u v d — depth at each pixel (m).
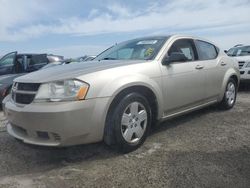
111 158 4.15
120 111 4.09
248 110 6.82
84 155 4.29
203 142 4.70
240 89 10.95
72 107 3.70
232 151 4.29
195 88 5.45
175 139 4.86
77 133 3.77
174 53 4.92
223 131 5.25
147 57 4.92
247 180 3.41
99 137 3.97
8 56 9.54
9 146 4.78
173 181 3.43
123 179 3.52
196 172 3.63
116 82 4.07
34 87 3.94
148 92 4.61
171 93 4.93
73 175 3.67
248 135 5.02
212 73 5.94
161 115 4.82
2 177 3.68
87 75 3.93
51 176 3.67
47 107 3.71
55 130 3.70
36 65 9.80
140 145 4.46
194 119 6.05
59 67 4.58
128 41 5.85
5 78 8.38
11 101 4.27
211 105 6.42
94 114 3.86
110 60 4.92
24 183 3.51
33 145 3.94
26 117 3.83
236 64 6.92
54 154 4.38
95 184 3.43
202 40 6.07
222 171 3.64
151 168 3.78
